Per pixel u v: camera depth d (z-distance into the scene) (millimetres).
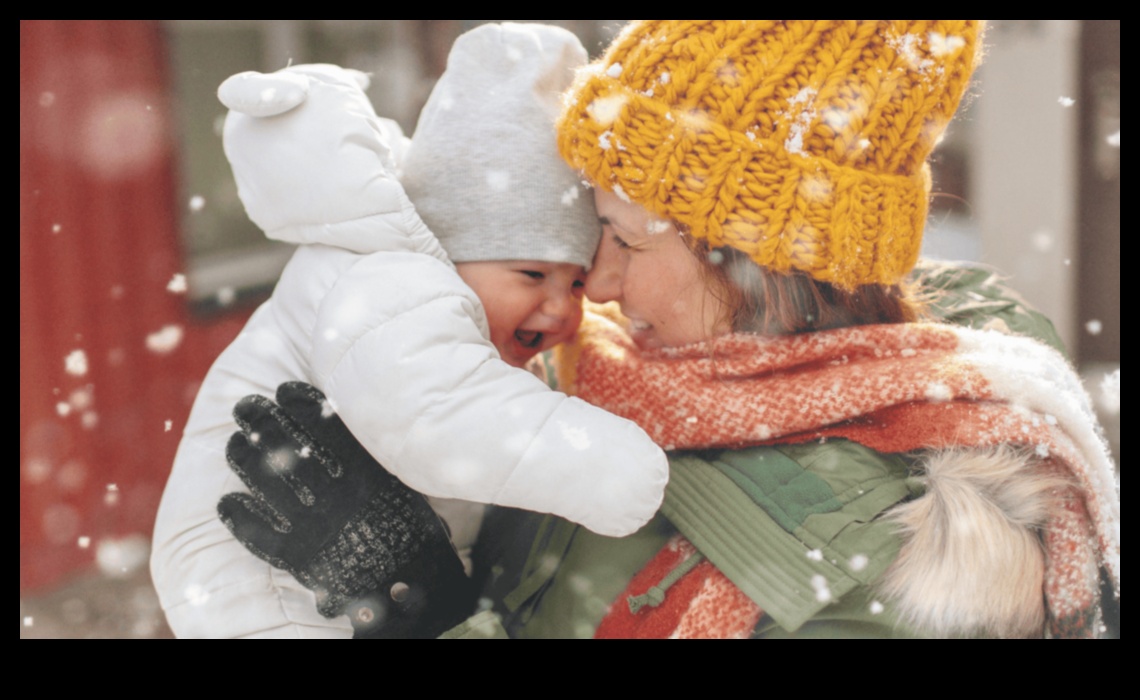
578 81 1042
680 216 994
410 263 1030
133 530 3172
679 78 963
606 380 1105
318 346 1006
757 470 1013
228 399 1117
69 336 2984
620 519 952
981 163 3217
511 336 1159
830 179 964
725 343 1060
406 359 964
